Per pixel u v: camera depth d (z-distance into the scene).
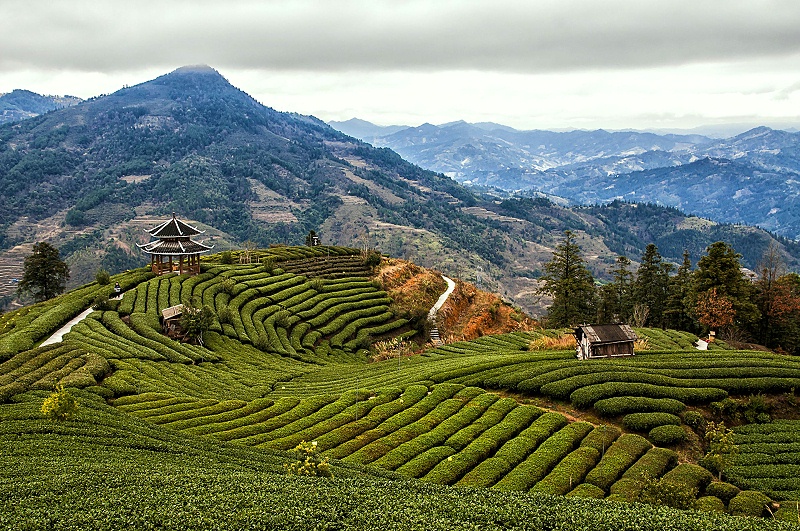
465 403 63.66
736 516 36.75
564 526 34.06
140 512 33.56
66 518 32.34
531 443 53.38
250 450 51.50
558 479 46.72
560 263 121.62
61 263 139.50
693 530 33.66
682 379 66.19
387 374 79.69
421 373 75.25
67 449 46.25
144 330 90.81
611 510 36.50
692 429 58.12
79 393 61.34
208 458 47.69
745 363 71.19
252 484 39.06
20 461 42.06
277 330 108.44
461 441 53.75
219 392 71.25
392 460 50.09
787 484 48.28
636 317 115.94
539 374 68.50
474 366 74.31
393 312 127.50
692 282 112.69
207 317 95.44
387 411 61.50
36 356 72.00
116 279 120.81
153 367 75.81
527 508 36.53
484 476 47.31
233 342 98.25
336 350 107.06
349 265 155.88
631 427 57.44
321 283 133.50
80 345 78.19
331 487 39.38
